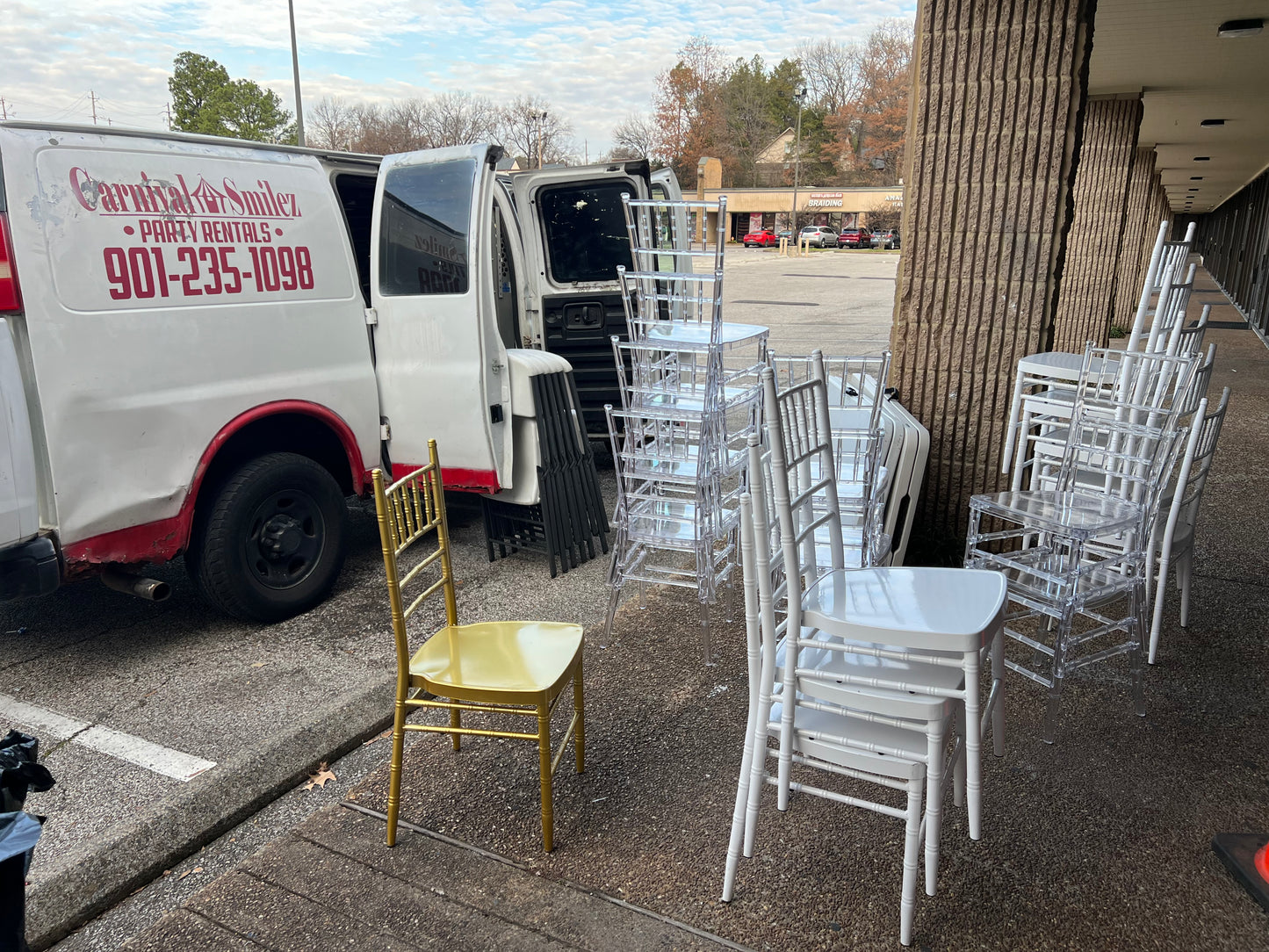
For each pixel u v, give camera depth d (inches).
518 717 115.9
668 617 145.9
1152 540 116.6
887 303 742.5
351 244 160.9
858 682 72.7
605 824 92.4
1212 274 1201.4
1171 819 91.1
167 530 129.3
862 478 133.7
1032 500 120.9
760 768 77.4
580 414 171.9
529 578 167.3
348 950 76.4
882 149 2918.3
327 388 153.3
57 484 115.9
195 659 135.0
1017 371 150.3
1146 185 587.5
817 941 75.5
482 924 78.9
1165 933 75.9
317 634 143.8
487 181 151.4
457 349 155.9
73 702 122.0
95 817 95.3
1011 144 143.2
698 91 2876.5
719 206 114.4
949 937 75.5
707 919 78.5
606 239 225.6
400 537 90.2
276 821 99.3
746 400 129.6
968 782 71.8
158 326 126.7
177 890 88.7
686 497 138.9
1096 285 387.9
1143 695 110.5
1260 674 121.1
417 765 105.7
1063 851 86.4
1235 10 241.6
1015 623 141.5
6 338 110.0
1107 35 271.3
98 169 121.0
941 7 141.5
